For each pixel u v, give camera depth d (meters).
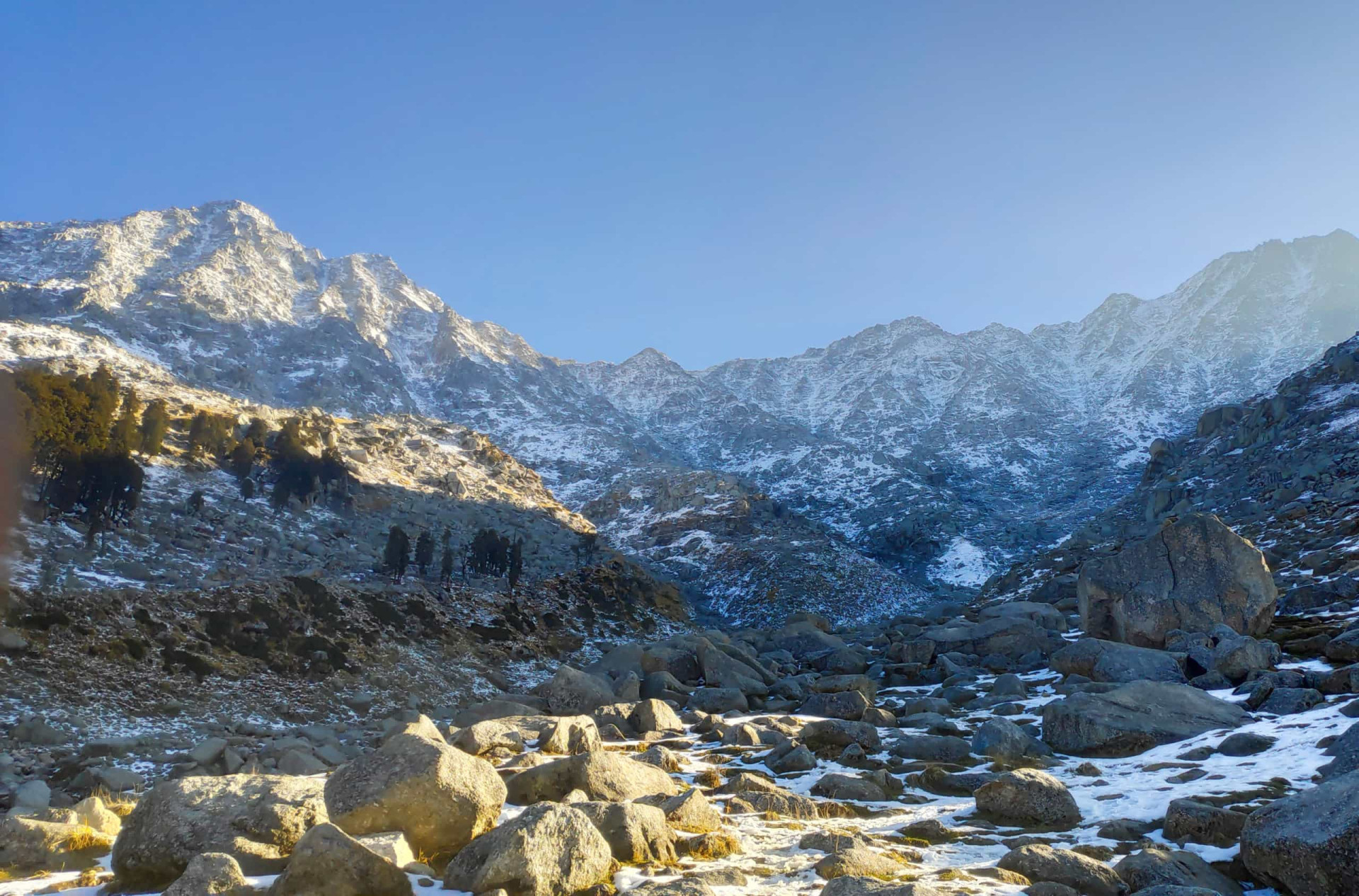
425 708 36.75
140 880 8.98
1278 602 27.69
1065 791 12.11
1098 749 16.33
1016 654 30.44
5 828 10.05
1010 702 21.84
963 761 16.02
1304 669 19.80
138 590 36.94
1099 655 22.36
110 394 50.66
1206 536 26.14
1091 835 11.21
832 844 10.62
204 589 39.78
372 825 9.75
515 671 46.62
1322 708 16.19
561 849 8.93
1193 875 8.99
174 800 9.41
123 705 28.53
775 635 44.44
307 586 44.44
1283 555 35.12
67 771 22.45
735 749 18.19
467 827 10.13
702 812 11.65
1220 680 20.14
